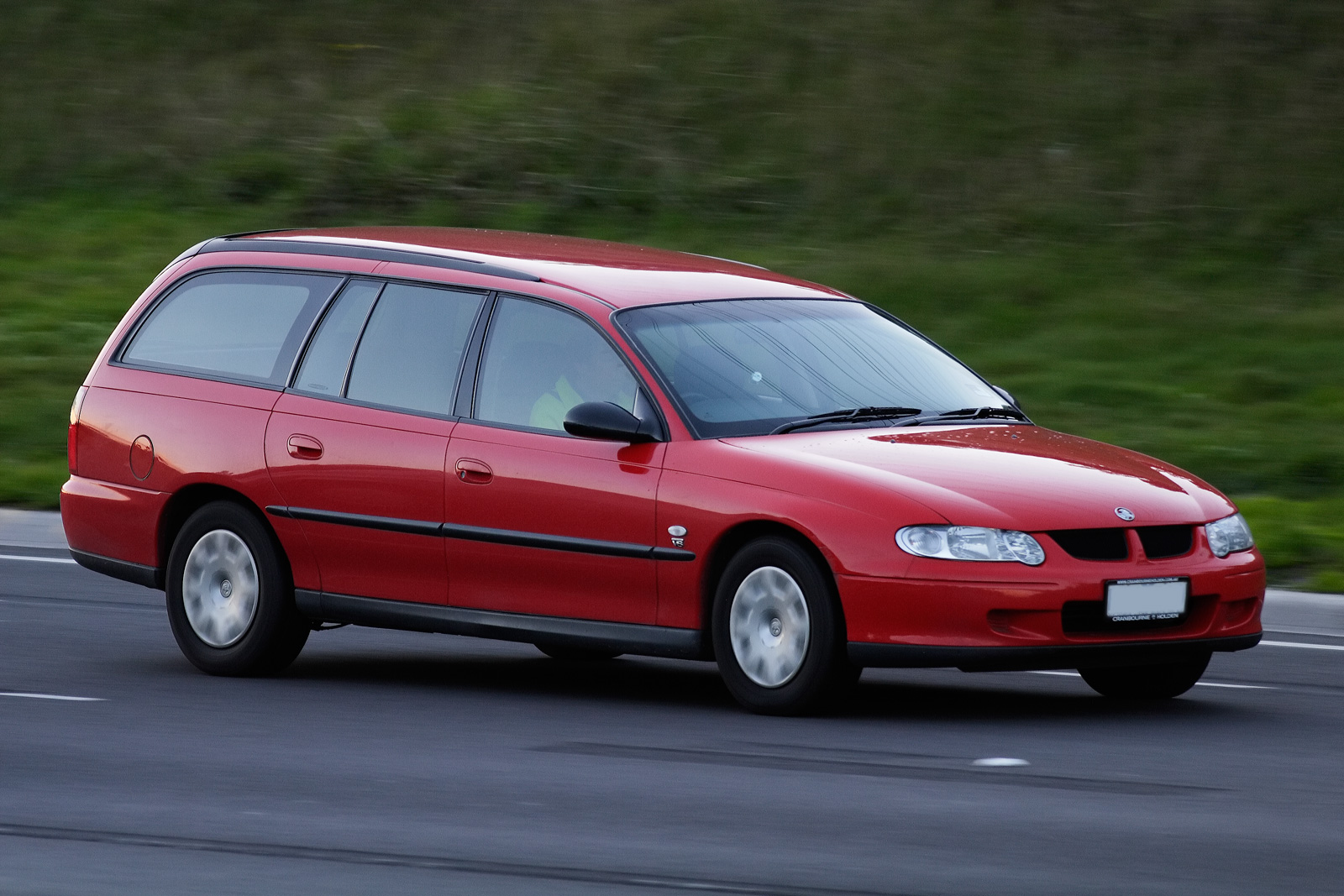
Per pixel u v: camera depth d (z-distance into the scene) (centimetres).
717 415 2531
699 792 2061
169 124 7288
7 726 2438
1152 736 2384
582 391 2588
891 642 2339
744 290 2788
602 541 2517
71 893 1689
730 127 6662
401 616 2695
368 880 1720
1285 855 1812
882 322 2855
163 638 3155
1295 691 2731
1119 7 6769
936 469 2427
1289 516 3831
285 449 2767
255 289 2906
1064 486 2428
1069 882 1714
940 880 1720
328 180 6762
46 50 7794
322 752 2278
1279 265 5691
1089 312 5422
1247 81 6406
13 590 3559
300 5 7800
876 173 6331
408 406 2703
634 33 7181
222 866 1773
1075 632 2348
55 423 4859
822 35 6944
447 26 7512
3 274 6238
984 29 6812
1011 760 2223
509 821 1939
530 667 2975
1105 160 6209
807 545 2397
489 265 2731
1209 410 4675
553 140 6719
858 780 2112
